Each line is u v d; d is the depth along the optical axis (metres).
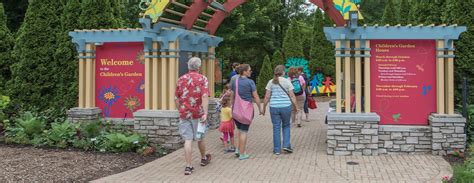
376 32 8.20
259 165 7.53
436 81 8.27
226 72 29.33
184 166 7.46
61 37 11.62
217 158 8.14
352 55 8.49
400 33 8.16
